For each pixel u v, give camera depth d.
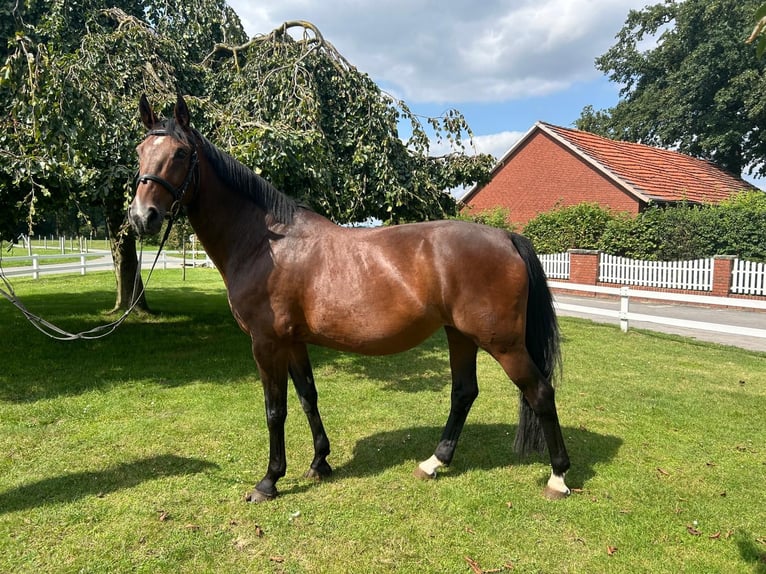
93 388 4.93
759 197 14.00
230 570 2.26
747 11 20.28
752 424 4.04
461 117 6.72
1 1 5.40
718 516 2.69
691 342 7.31
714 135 22.33
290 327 2.78
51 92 3.83
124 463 3.29
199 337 7.43
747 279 11.39
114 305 10.07
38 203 4.71
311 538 2.48
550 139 19.02
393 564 2.30
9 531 2.51
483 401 4.64
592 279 13.93
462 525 2.60
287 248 2.75
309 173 5.00
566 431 3.87
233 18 8.10
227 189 2.83
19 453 3.42
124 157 4.73
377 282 2.64
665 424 4.03
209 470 3.20
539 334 2.75
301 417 4.17
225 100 6.71
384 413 4.28
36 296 11.33
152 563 2.29
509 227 18.06
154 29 7.25
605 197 17.53
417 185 6.04
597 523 2.61
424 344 7.33
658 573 2.25
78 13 6.38
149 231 2.46
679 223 13.48
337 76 6.16
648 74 26.47
